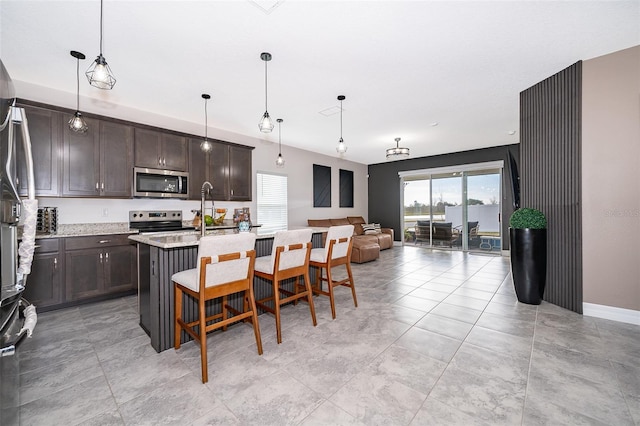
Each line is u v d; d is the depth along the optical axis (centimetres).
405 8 203
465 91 347
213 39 237
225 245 192
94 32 227
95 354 210
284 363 195
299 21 216
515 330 244
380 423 141
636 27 225
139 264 264
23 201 134
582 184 275
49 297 296
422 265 532
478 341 225
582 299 278
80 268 315
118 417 146
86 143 335
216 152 465
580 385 169
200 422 142
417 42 245
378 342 225
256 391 166
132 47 248
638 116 250
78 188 329
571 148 284
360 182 848
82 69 287
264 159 577
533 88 331
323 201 720
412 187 793
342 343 223
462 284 399
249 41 241
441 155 730
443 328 251
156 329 214
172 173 405
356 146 639
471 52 261
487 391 164
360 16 211
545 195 314
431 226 759
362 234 728
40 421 143
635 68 251
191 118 442
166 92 345
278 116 435
